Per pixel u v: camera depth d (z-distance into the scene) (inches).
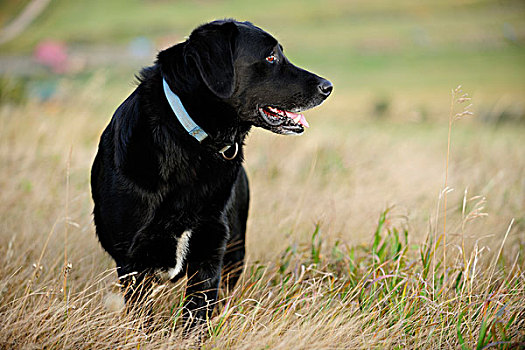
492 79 2025.1
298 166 304.5
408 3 4650.6
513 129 607.5
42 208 207.0
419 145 421.4
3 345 126.4
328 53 2842.0
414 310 142.5
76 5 4190.5
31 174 235.8
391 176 284.0
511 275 167.6
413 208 230.7
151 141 135.0
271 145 324.5
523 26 3486.7
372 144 372.5
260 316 143.9
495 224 213.3
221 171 141.4
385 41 3181.6
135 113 137.8
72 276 161.3
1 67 1325.0
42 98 402.6
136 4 4431.6
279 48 154.6
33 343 126.6
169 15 4047.7
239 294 157.6
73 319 133.2
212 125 140.4
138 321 135.3
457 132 577.3
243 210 170.4
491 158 333.4
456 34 3348.9
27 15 2655.0
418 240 183.8
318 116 802.8
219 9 4377.5
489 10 4200.3
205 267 145.1
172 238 138.0
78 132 324.5
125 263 140.5
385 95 1460.4
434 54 2824.8
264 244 194.4
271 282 165.9
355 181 269.0
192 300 143.6
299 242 190.9
